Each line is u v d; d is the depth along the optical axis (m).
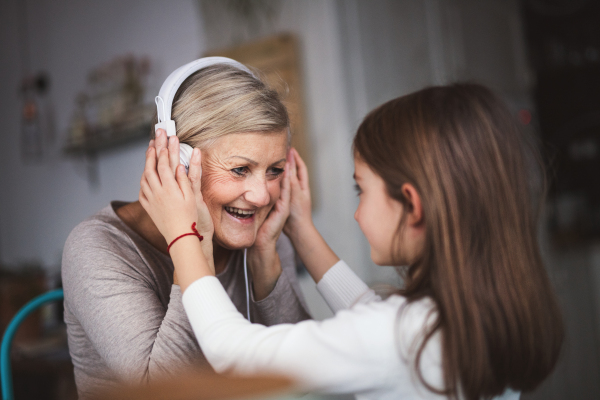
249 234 0.94
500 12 3.03
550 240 2.51
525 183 0.77
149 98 2.77
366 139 0.81
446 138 0.74
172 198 0.81
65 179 3.21
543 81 3.13
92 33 3.03
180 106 0.90
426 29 2.62
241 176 0.89
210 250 0.86
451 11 2.68
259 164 0.89
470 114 0.75
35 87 3.29
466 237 0.72
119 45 2.91
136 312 0.84
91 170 3.06
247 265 1.04
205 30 2.46
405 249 0.78
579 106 3.04
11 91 3.47
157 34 2.74
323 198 2.21
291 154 1.06
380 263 0.83
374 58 2.28
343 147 2.16
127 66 2.83
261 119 0.87
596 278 2.71
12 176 3.51
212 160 0.88
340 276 1.04
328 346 0.68
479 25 2.83
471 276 0.71
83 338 0.95
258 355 0.68
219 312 0.72
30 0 3.33
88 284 0.86
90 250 0.89
